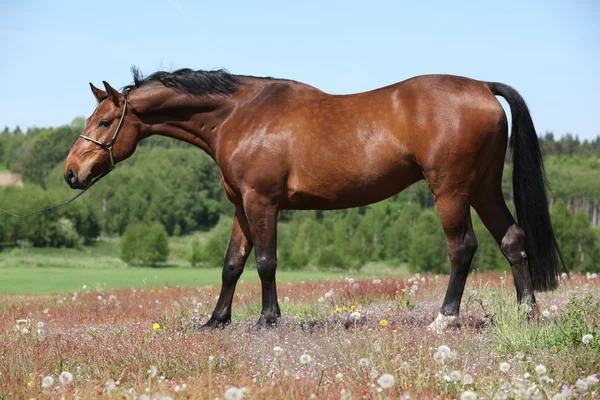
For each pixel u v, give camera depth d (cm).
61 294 2039
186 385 537
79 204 9356
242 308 1209
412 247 6619
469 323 796
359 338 688
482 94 785
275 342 722
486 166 793
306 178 827
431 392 512
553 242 819
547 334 680
